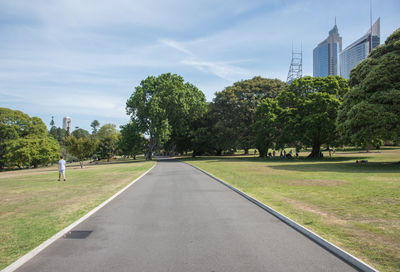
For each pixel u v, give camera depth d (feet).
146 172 74.59
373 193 32.01
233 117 173.68
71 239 18.12
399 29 82.53
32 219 23.49
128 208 27.73
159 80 168.04
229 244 16.61
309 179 47.26
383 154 143.33
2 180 71.26
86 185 48.11
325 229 18.74
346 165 79.92
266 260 14.07
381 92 75.41
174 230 19.77
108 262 14.15
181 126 182.39
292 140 130.52
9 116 176.14
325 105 118.83
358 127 80.48
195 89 192.24
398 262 13.14
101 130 316.60
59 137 472.44
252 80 182.70
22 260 14.38
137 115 167.94
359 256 13.96
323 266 13.24
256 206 27.81
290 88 144.97
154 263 13.89
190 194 35.76
